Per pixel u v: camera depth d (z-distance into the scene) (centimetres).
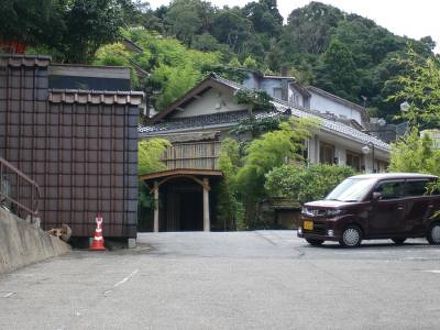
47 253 1284
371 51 6500
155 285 896
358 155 3856
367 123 5469
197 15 6706
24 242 1159
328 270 1078
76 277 980
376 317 682
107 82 1569
